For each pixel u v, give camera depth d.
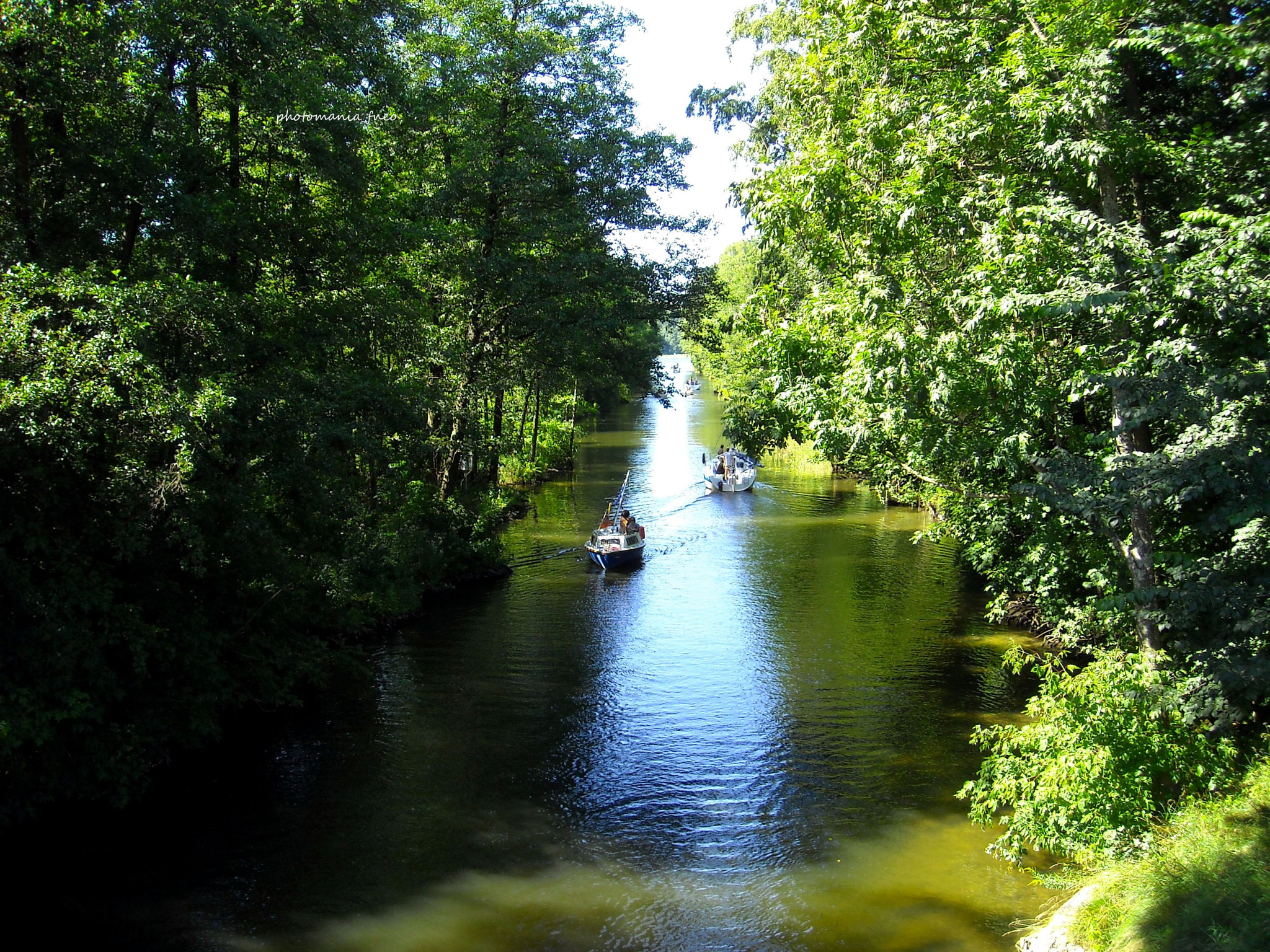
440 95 21.41
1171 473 7.90
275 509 14.96
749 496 37.81
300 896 9.30
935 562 25.16
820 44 14.30
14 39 11.24
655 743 13.25
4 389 9.63
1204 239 9.01
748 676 16.05
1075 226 9.48
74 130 13.19
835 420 12.01
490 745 13.23
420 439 17.02
